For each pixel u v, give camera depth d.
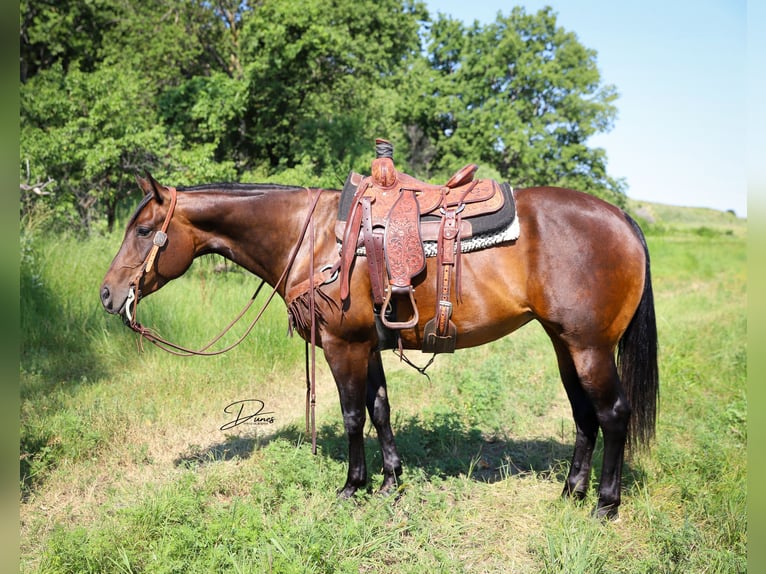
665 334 7.38
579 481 3.41
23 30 14.84
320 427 4.49
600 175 24.91
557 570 2.72
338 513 3.17
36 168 8.77
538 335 7.89
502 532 3.16
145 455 4.03
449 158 22.27
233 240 3.41
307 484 3.47
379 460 3.96
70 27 15.15
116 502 3.43
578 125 24.80
